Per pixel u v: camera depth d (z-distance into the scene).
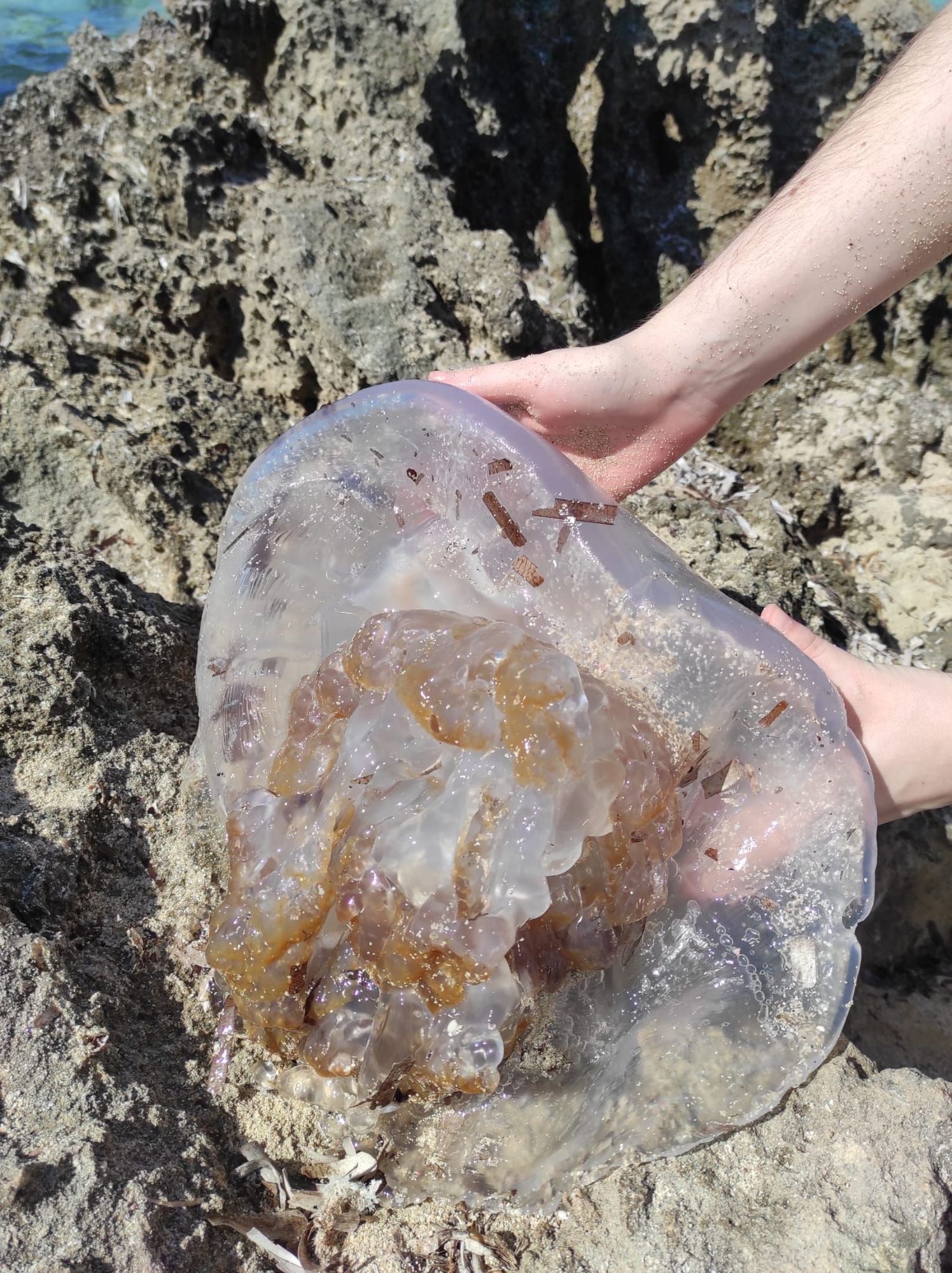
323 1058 0.37
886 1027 0.61
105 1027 0.39
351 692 0.38
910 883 0.65
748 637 0.39
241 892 0.38
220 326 0.78
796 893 0.40
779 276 0.47
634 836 0.37
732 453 0.87
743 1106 0.39
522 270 0.88
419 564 0.41
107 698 0.52
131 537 0.66
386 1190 0.39
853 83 0.89
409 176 0.80
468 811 0.35
